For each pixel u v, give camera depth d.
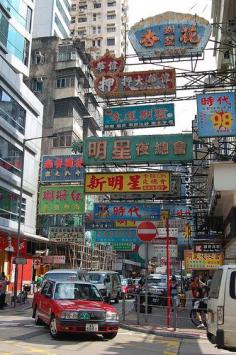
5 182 33.38
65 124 52.16
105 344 11.23
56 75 53.78
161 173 18.59
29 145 38.16
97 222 26.42
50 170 30.52
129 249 35.22
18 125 36.06
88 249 49.59
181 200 25.11
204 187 24.44
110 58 18.45
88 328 11.38
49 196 28.91
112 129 18.50
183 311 19.89
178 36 17.94
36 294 15.31
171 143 18.44
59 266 43.06
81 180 29.92
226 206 19.11
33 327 14.16
